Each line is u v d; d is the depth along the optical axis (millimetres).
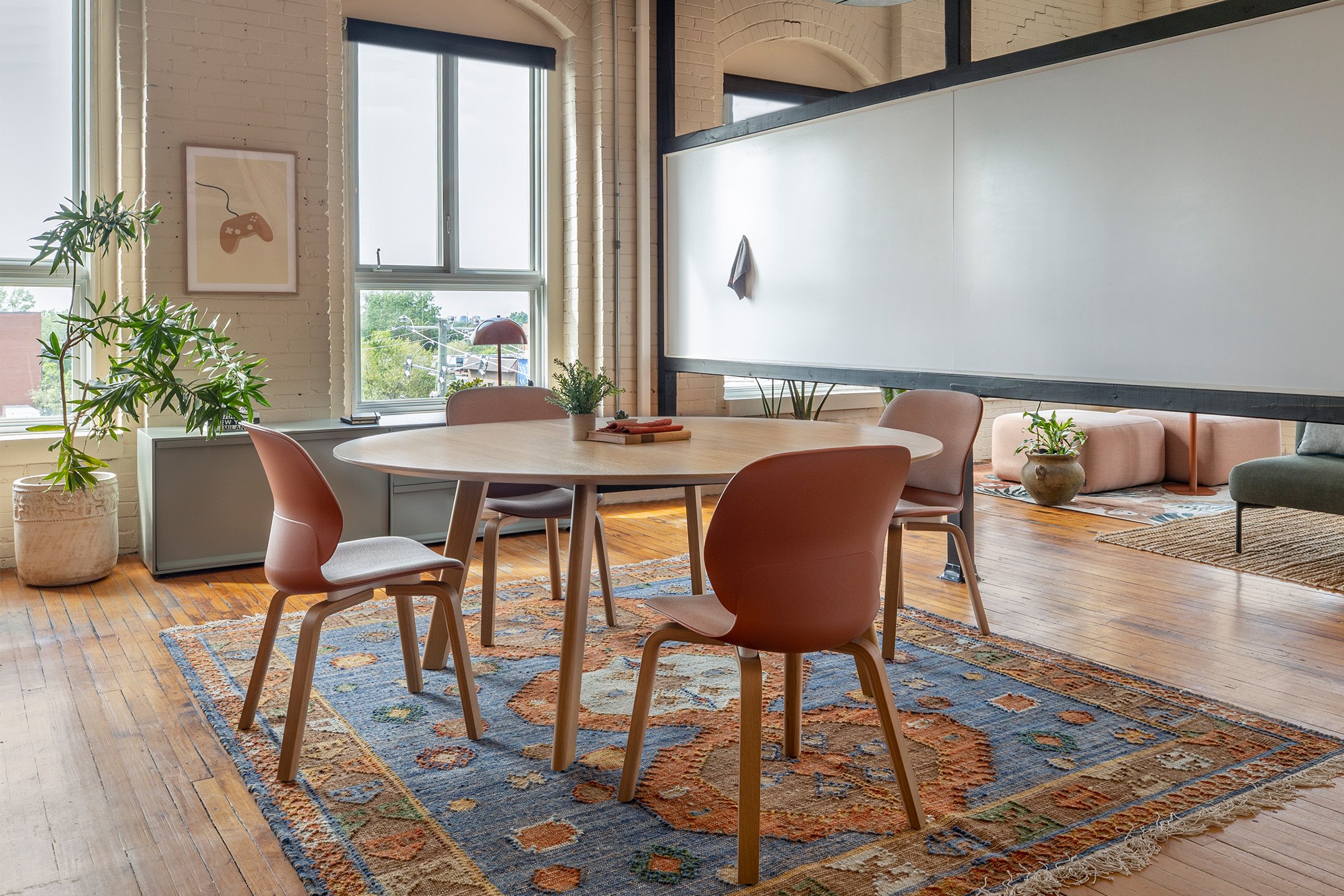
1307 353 3180
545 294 6152
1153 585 4246
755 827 1973
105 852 2133
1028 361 3980
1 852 2133
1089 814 2234
